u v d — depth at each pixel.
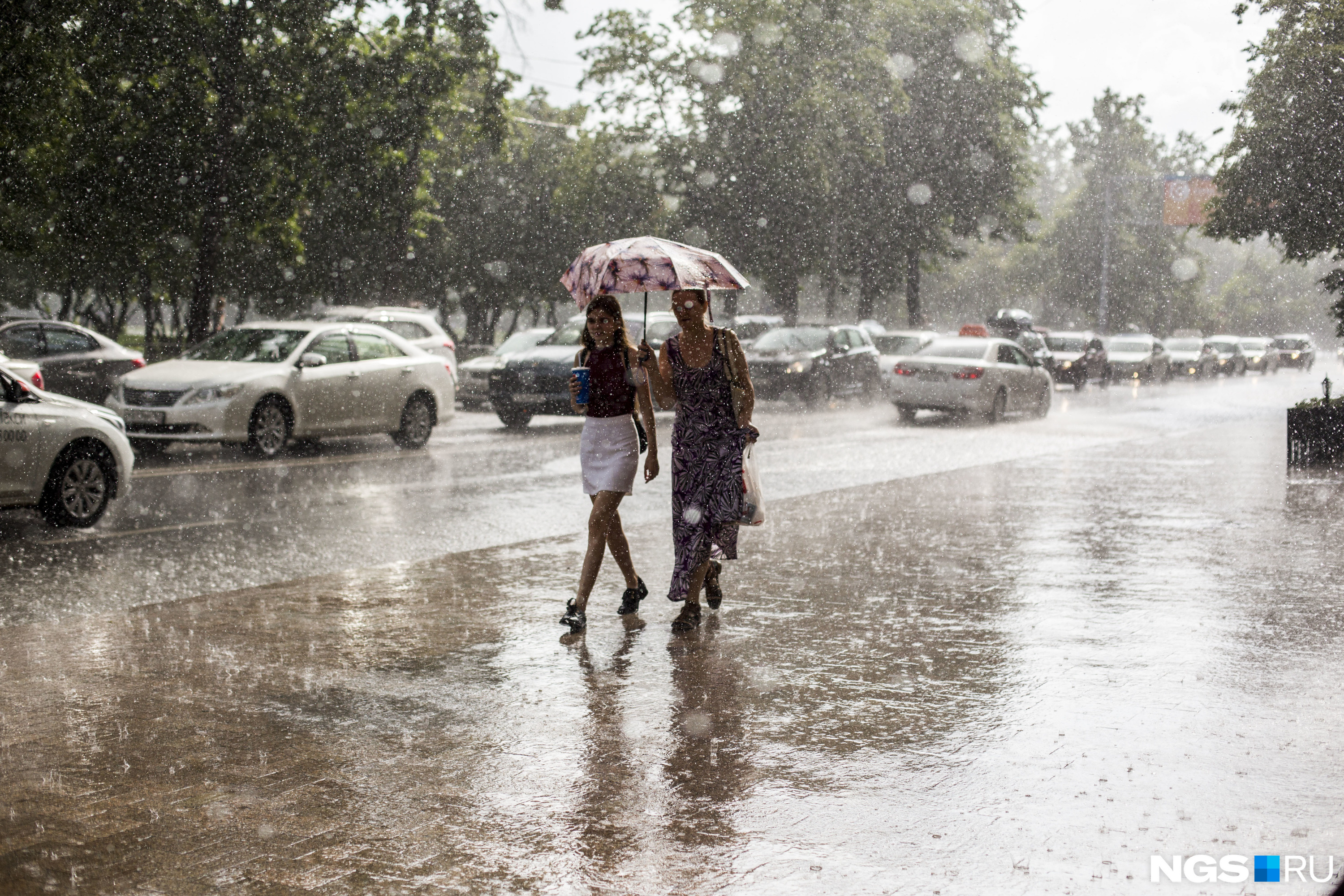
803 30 35.78
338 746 4.64
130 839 3.76
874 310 89.50
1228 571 8.11
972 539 9.47
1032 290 87.88
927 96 44.50
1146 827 3.86
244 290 37.06
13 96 19.95
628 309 50.38
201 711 5.07
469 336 51.47
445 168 42.84
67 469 9.88
